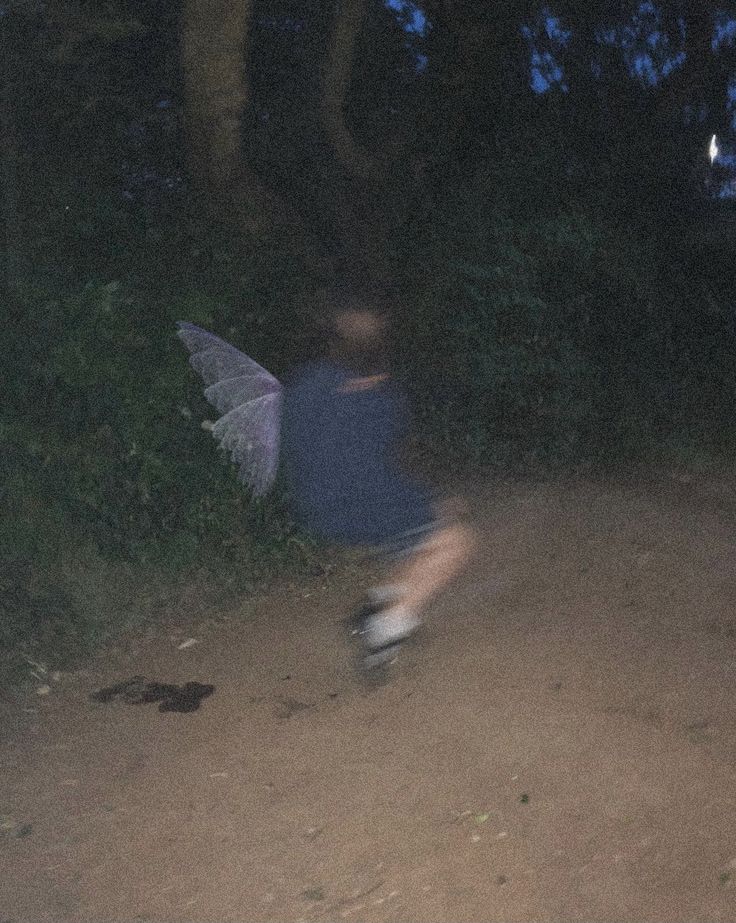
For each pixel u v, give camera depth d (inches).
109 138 207.5
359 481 112.3
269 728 106.3
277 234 206.4
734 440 217.5
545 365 208.5
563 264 227.1
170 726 108.1
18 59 180.4
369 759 99.0
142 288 168.6
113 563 138.9
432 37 262.7
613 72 286.5
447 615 133.8
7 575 128.4
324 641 127.9
